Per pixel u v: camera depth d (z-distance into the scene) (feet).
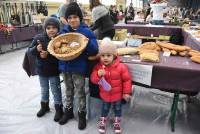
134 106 8.59
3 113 8.14
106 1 47.21
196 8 25.32
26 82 11.39
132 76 6.69
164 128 7.12
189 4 27.84
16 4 21.43
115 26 13.33
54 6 27.81
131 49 7.66
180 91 6.57
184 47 7.64
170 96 9.51
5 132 6.96
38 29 22.21
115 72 6.44
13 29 18.71
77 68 6.77
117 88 6.59
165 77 6.22
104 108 6.98
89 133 6.86
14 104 8.89
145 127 7.18
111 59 6.46
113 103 6.88
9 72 13.10
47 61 7.17
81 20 7.04
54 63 7.27
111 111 7.91
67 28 7.02
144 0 49.47
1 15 19.99
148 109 8.38
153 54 6.97
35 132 6.96
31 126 7.28
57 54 6.16
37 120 7.63
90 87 7.55
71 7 6.69
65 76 7.16
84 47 6.19
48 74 7.32
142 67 6.40
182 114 7.97
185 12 22.76
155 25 13.88
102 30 11.43
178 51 7.54
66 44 6.63
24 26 20.29
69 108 7.56
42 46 7.04
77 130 7.02
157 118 7.73
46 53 6.97
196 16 20.54
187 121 7.53
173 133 6.86
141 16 23.13
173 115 6.90
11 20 20.17
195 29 11.77
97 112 8.11
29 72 8.57
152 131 6.97
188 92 6.72
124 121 7.53
